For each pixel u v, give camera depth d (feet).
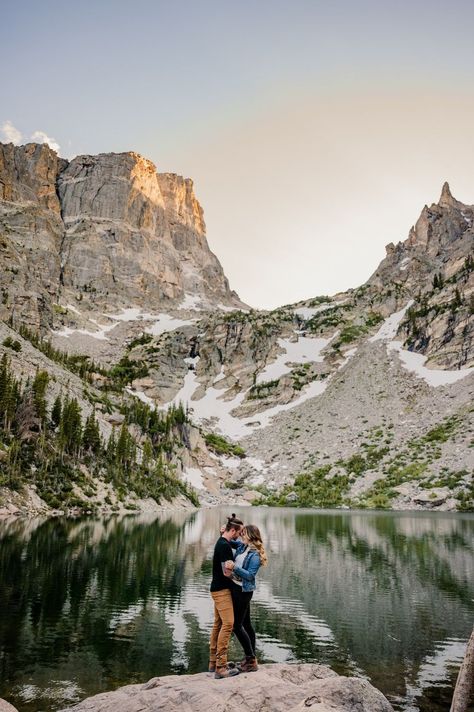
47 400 373.40
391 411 603.26
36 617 77.87
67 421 330.75
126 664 60.13
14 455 273.75
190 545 165.17
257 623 79.61
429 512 367.86
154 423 514.27
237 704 31.71
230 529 41.01
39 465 292.40
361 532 220.84
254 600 94.84
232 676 37.35
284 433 634.43
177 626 75.77
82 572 112.27
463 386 593.83
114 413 472.03
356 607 89.81
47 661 60.34
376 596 98.22
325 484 478.18
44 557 127.75
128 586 101.24
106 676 56.44
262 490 499.10
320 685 33.58
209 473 537.24
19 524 199.62
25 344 488.85
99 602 88.02
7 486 252.21
